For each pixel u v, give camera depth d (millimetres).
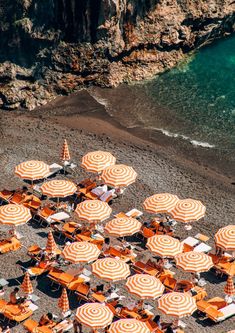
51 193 52031
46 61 66938
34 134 61438
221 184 56250
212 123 63500
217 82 68312
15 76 66062
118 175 53469
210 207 53719
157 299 45969
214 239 48781
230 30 74312
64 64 67125
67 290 46281
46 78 66875
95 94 67062
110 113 64750
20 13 65562
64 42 66938
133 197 54375
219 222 52250
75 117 64062
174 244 47594
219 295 46406
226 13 72625
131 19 68250
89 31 67000
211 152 60125
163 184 55906
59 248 49594
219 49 72500
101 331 43938
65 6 65875
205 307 44562
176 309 43000
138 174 56844
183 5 71000
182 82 68438
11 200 53188
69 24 66438
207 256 47000
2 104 65062
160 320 44219
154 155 59312
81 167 57281
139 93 67188
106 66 68125
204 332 43938
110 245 49812
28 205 52312
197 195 54938
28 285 45062
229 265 47656
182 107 65438
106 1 66000
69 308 45062
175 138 61719
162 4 70062
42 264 47219
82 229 50219
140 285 44375
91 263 48312
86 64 67500
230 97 66375
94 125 63000
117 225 49156
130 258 48281
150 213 52688
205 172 57594
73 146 59938
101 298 45094
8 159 58188
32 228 51281
